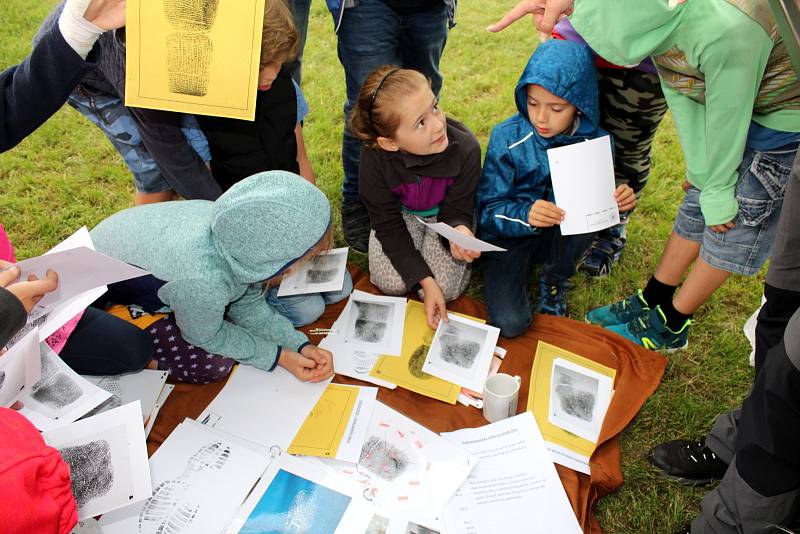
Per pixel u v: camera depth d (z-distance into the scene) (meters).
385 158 2.19
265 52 1.75
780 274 1.41
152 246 1.84
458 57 4.46
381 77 2.04
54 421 1.59
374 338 2.25
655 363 2.18
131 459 1.54
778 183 1.76
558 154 2.05
